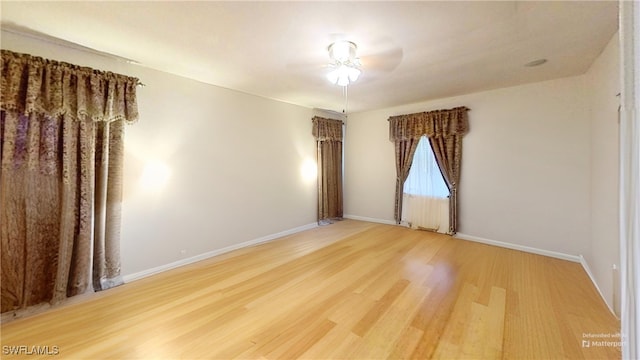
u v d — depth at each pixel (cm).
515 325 199
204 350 176
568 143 331
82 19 194
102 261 260
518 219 371
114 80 258
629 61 78
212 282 275
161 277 287
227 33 215
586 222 320
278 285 266
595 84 278
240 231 388
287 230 458
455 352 173
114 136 264
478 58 267
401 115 484
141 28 207
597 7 180
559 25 204
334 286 263
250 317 212
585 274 289
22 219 218
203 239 346
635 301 79
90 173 247
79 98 236
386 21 197
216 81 340
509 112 373
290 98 428
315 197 512
